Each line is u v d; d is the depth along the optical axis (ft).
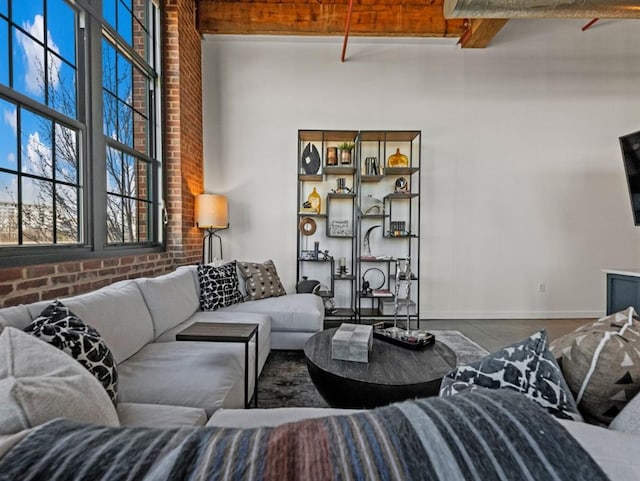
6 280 5.10
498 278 13.91
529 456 1.45
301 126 13.61
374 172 12.76
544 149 13.74
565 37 13.58
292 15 12.63
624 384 2.58
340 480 1.30
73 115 6.92
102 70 7.88
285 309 9.38
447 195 13.75
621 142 11.01
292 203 13.73
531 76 13.62
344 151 12.89
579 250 13.91
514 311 13.94
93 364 3.59
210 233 13.01
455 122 13.66
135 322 5.79
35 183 5.91
